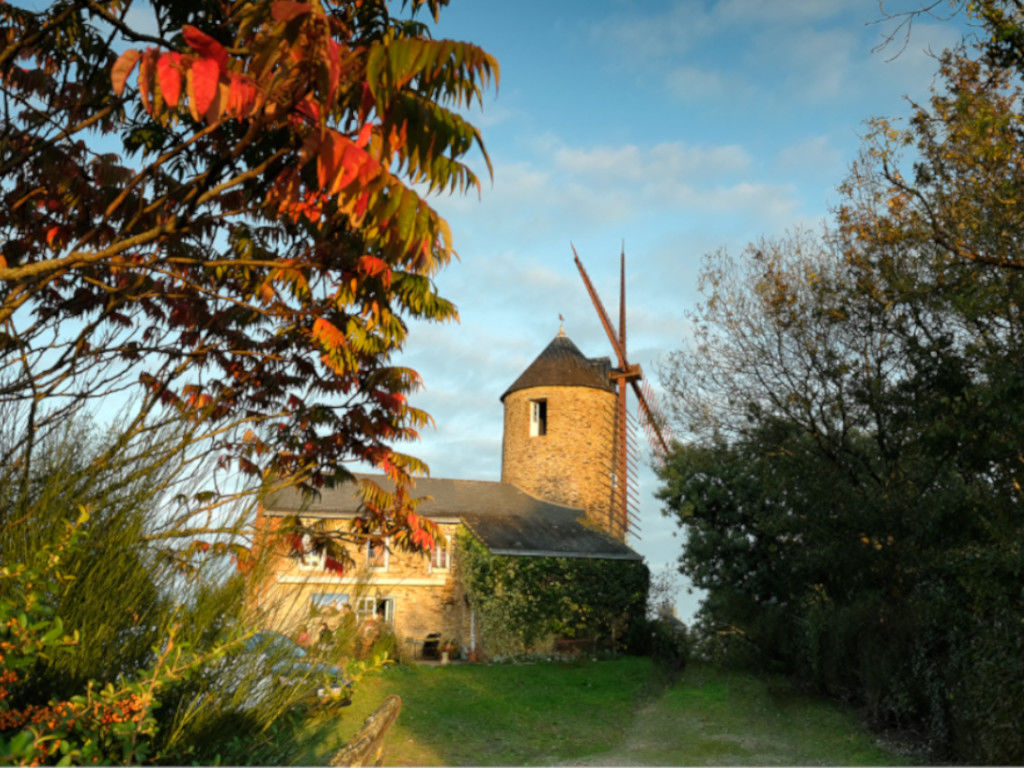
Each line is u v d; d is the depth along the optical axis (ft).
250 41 18.08
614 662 79.71
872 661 43.24
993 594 32.01
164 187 23.56
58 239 24.08
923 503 45.06
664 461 86.33
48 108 23.34
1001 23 31.60
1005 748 30.60
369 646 38.70
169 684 10.90
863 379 51.26
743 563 74.28
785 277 57.26
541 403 123.65
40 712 9.35
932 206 43.60
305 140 12.92
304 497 27.84
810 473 53.16
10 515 12.80
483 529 93.35
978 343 41.52
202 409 19.12
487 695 56.34
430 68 12.89
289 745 15.02
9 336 19.85
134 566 13.50
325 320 23.04
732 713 48.29
